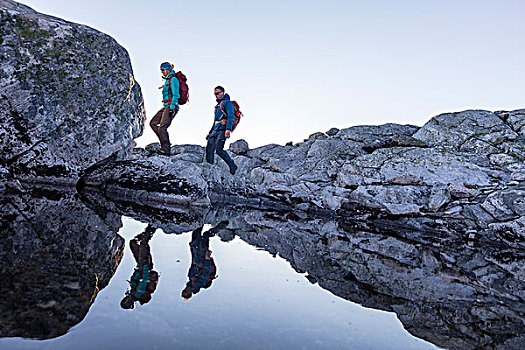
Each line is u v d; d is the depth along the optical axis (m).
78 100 5.71
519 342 1.15
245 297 1.34
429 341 1.10
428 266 2.50
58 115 5.54
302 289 1.54
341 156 10.27
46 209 3.18
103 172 5.93
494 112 10.17
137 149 12.46
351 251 2.79
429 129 9.99
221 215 4.70
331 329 1.11
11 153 5.20
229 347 0.90
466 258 3.21
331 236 3.69
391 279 1.93
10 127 5.14
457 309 1.48
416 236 4.71
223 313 1.14
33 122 5.30
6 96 4.98
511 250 4.26
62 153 5.68
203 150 12.79
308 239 3.26
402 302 1.51
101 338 0.89
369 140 11.05
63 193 4.71
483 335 1.19
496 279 2.26
